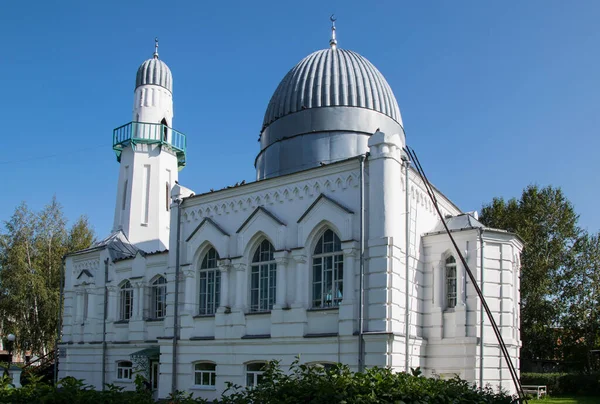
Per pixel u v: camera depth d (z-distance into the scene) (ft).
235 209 98.53
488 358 85.10
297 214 90.12
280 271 88.99
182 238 105.09
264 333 89.81
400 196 82.74
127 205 147.02
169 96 157.38
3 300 173.78
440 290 88.58
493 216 178.09
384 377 40.55
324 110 102.17
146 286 120.88
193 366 97.96
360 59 111.14
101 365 126.00
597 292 163.53
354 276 81.20
